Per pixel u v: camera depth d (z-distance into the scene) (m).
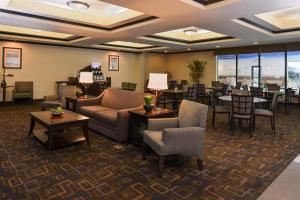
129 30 6.09
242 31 6.09
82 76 5.57
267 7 3.96
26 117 5.86
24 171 2.70
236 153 3.47
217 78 11.17
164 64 13.31
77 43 8.91
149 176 2.64
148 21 5.30
